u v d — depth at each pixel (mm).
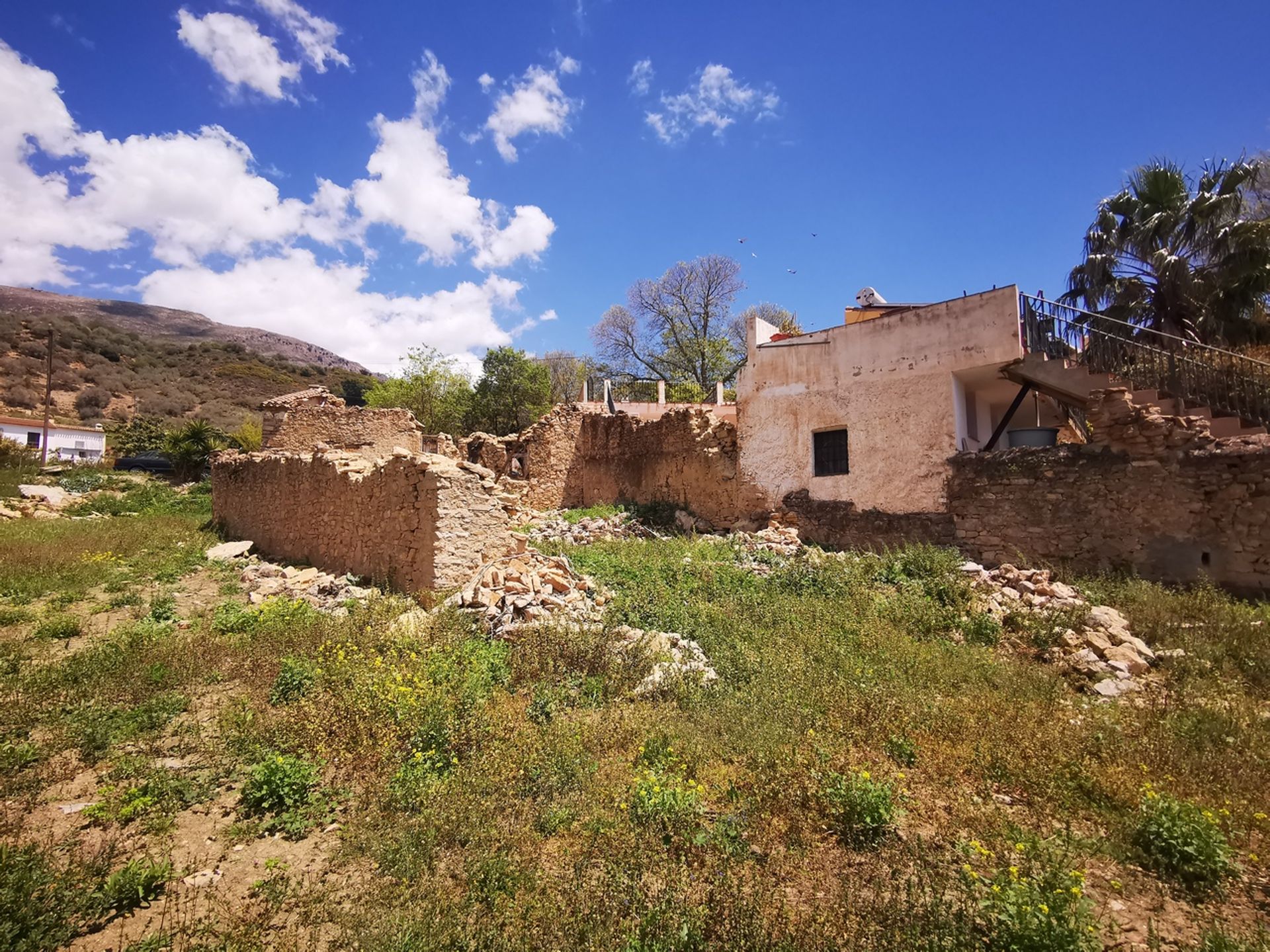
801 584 10398
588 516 18203
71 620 8586
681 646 7480
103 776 4742
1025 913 3098
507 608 8266
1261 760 5004
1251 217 16859
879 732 5480
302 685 6336
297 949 3086
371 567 11141
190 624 8844
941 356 13438
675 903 3346
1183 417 10414
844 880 3650
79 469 27938
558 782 4637
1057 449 11641
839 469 15039
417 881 3625
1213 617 8227
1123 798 4480
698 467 17844
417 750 5102
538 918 3268
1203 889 3709
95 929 3268
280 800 4473
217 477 18562
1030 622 8359
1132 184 17422
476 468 10227
